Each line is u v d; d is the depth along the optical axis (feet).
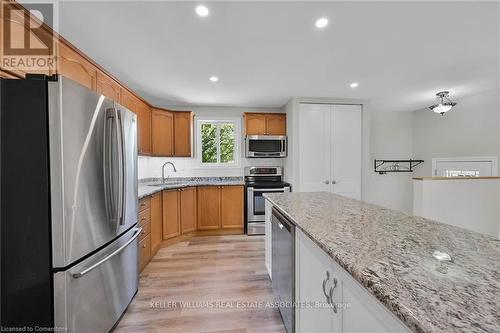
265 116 13.46
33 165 3.76
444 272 2.18
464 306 1.66
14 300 3.82
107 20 5.50
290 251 4.51
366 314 2.35
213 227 12.42
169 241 10.80
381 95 11.88
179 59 7.61
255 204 12.41
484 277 2.08
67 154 3.89
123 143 5.34
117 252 5.13
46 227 3.81
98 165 4.61
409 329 1.76
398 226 3.70
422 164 15.30
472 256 2.55
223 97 12.10
